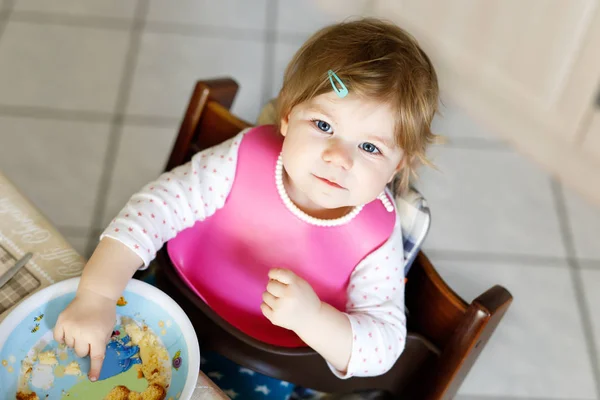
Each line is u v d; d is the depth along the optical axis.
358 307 0.84
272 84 2.03
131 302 0.71
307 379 0.89
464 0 1.99
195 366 0.64
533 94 1.95
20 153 1.76
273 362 0.85
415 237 0.90
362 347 0.78
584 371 1.60
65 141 1.81
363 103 0.75
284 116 0.83
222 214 0.90
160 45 2.07
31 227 0.77
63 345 0.68
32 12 2.09
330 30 0.83
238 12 2.20
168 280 0.88
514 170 1.95
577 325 1.67
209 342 0.87
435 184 1.88
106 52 2.03
